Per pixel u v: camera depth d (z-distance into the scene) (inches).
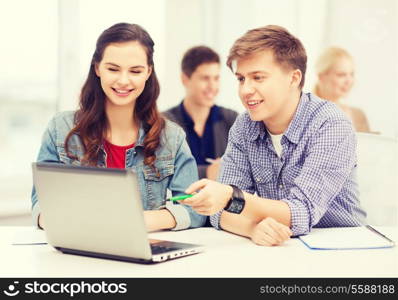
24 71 127.6
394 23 134.4
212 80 128.4
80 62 132.3
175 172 72.7
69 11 130.5
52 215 52.0
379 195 79.3
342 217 68.4
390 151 79.7
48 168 50.5
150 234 62.9
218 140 131.3
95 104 71.1
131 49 66.2
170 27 150.3
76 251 52.9
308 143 66.1
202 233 63.6
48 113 131.3
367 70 137.2
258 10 151.9
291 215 60.4
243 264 49.0
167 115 130.5
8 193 127.5
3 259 51.9
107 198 47.5
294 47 64.2
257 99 62.9
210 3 155.4
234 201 57.7
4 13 124.1
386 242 56.7
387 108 135.3
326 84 134.5
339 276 45.3
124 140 72.8
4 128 127.1
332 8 141.6
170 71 151.3
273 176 69.6
